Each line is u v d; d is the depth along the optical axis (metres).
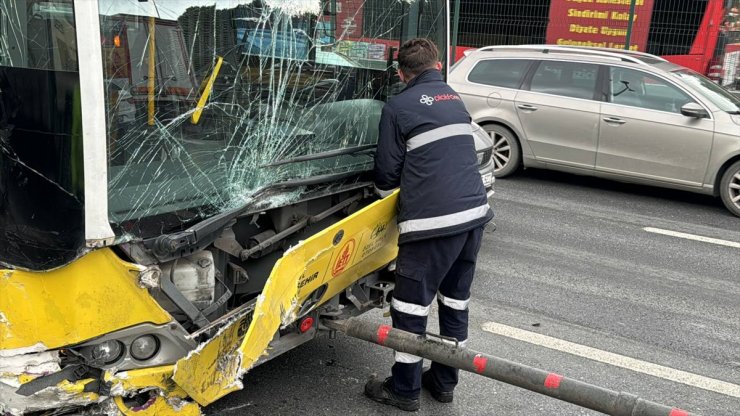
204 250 2.63
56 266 2.16
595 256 6.29
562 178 9.26
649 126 7.94
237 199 2.64
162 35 2.34
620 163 8.20
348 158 3.21
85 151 2.10
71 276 2.21
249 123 2.68
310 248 2.66
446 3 3.81
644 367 4.23
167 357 2.49
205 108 2.51
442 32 3.82
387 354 4.12
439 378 3.60
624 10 12.32
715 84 8.48
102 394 2.38
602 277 5.76
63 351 2.32
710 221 7.65
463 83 8.98
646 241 6.81
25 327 2.25
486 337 4.51
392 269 3.73
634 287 5.58
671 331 4.79
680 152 7.87
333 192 3.12
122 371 2.40
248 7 2.61
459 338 3.55
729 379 4.15
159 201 2.38
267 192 2.77
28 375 2.26
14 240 2.19
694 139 7.76
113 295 2.29
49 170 2.09
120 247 2.31
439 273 3.23
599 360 4.29
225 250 2.74
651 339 4.64
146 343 2.45
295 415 3.43
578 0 12.55
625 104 8.09
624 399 2.55
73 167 2.09
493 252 6.23
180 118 2.43
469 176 3.18
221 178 2.59
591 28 12.60
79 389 2.34
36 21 2.03
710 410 3.79
